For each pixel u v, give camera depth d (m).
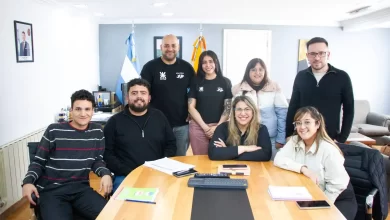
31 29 3.44
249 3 4.04
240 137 2.37
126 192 1.67
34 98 3.53
